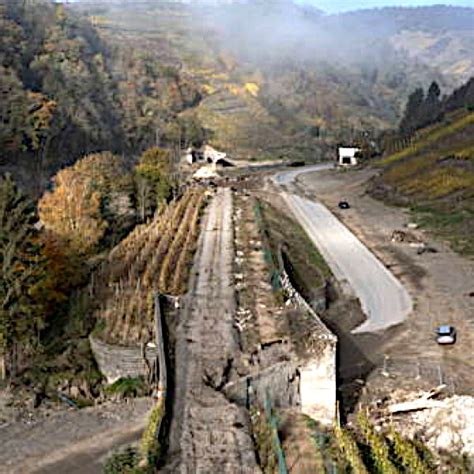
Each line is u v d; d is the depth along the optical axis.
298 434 29.62
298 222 82.94
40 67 135.25
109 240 69.44
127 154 140.38
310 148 191.50
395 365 42.41
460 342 45.97
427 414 35.34
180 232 62.81
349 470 28.30
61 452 30.58
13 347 39.31
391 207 93.81
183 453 26.20
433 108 166.12
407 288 57.69
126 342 38.12
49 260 46.03
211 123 194.25
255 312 40.09
